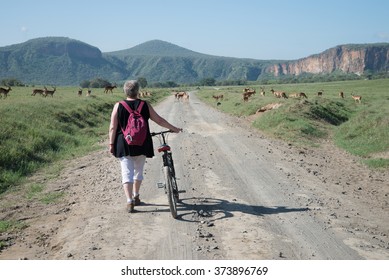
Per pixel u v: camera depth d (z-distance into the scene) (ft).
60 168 35.83
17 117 53.16
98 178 31.07
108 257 16.30
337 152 49.24
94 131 65.26
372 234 19.49
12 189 28.45
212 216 21.36
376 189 30.09
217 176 31.04
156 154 40.11
